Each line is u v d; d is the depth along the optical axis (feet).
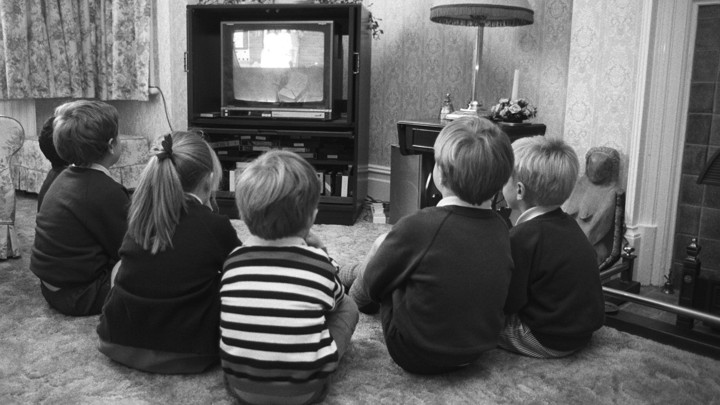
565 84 10.79
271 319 4.60
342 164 11.99
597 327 5.83
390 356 5.83
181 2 13.85
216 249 5.27
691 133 8.39
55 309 6.95
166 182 5.10
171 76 14.17
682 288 6.94
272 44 11.60
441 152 5.23
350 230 11.34
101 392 5.18
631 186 8.71
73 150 6.50
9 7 12.68
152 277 5.16
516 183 5.75
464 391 5.30
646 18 8.30
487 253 5.18
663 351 6.19
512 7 9.65
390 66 13.25
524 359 5.91
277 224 4.64
